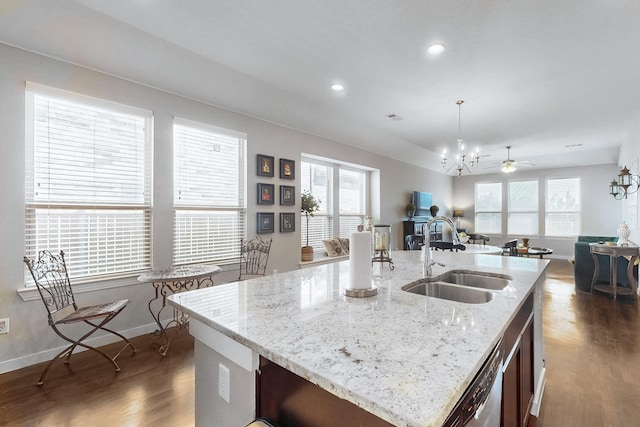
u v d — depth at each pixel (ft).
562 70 10.00
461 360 2.63
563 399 6.61
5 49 7.83
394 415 1.96
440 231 29.25
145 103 10.28
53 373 7.66
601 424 5.82
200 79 10.44
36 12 7.08
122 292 9.75
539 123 15.69
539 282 6.61
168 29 7.89
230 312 3.93
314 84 11.18
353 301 4.41
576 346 9.24
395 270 6.74
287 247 15.02
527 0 6.74
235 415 3.62
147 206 10.36
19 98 8.02
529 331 5.54
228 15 7.36
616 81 10.82
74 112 8.98
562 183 27.81
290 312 3.93
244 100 12.18
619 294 14.48
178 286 10.64
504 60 9.39
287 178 15.03
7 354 7.79
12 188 7.93
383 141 19.31
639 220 14.87
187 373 7.68
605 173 25.88
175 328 10.61
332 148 17.75
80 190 9.08
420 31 7.93
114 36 8.06
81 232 9.08
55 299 8.35
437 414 1.93
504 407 3.92
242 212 13.20
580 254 15.94
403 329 3.34
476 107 13.51
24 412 6.14
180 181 11.24
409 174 24.91
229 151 12.80
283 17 7.43
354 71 10.17
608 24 7.55
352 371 2.46
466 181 32.73
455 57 9.23
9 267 7.86
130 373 7.66
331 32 8.02
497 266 7.30
